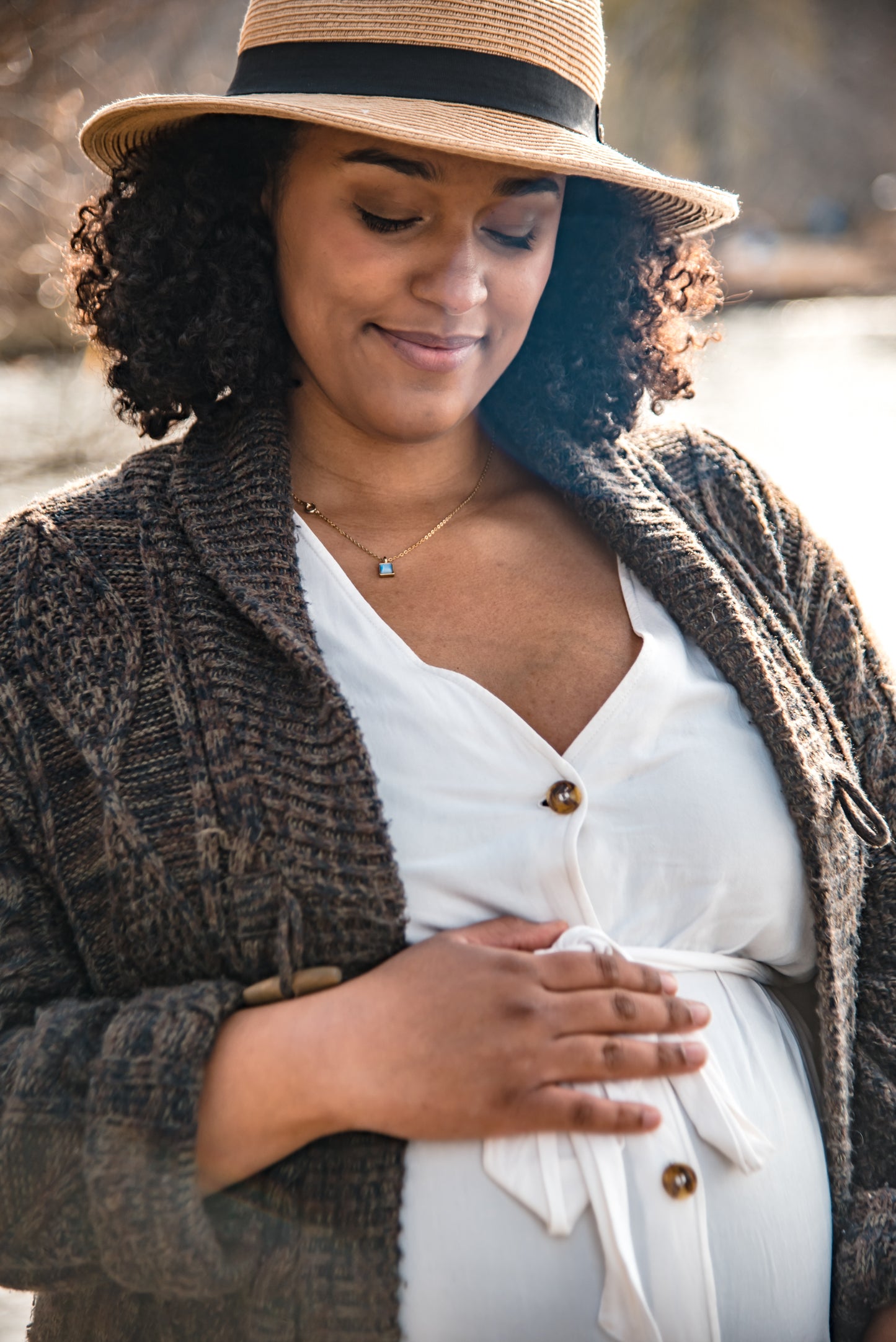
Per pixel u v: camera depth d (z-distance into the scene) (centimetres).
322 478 149
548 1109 122
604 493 151
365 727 133
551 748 133
